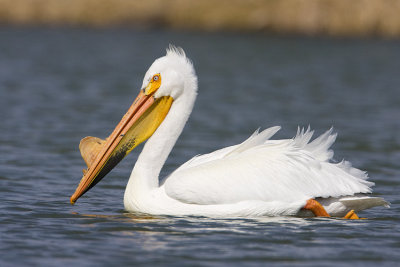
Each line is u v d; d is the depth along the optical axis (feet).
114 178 45.93
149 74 37.58
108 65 126.11
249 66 130.00
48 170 47.47
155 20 181.68
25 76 106.63
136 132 37.45
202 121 70.59
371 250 29.37
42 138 59.47
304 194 34.96
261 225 33.12
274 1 172.14
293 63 135.44
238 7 176.24
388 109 82.12
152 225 32.94
